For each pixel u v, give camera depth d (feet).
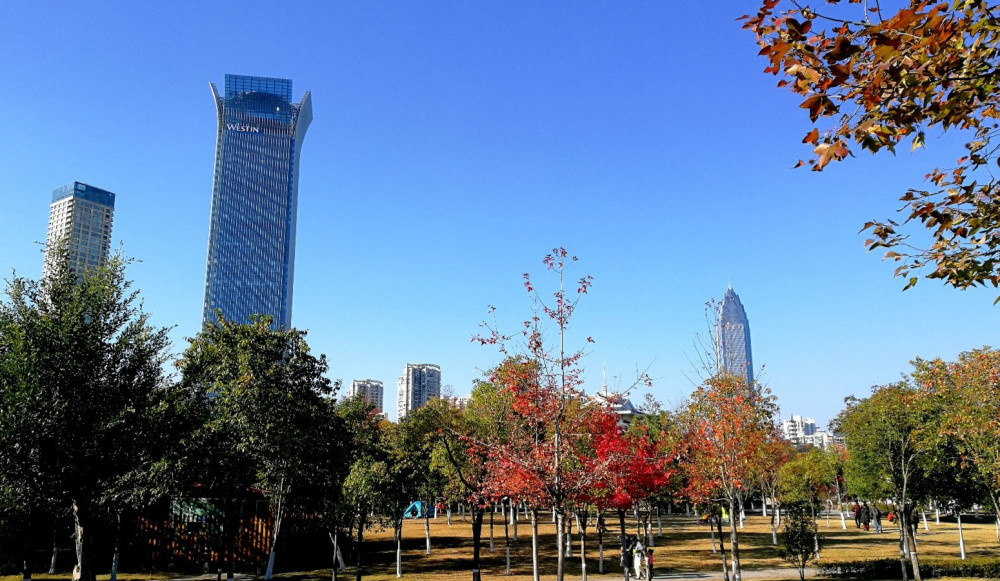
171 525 105.09
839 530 183.62
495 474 66.90
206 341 93.40
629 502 75.31
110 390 66.18
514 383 59.88
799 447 273.54
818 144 18.81
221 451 81.82
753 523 210.18
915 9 16.92
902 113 18.34
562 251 62.13
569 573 106.42
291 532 113.39
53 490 62.34
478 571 78.38
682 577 101.50
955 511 112.06
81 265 71.56
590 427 67.46
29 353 61.98
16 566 98.32
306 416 91.25
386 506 89.20
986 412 77.30
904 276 24.04
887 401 95.35
